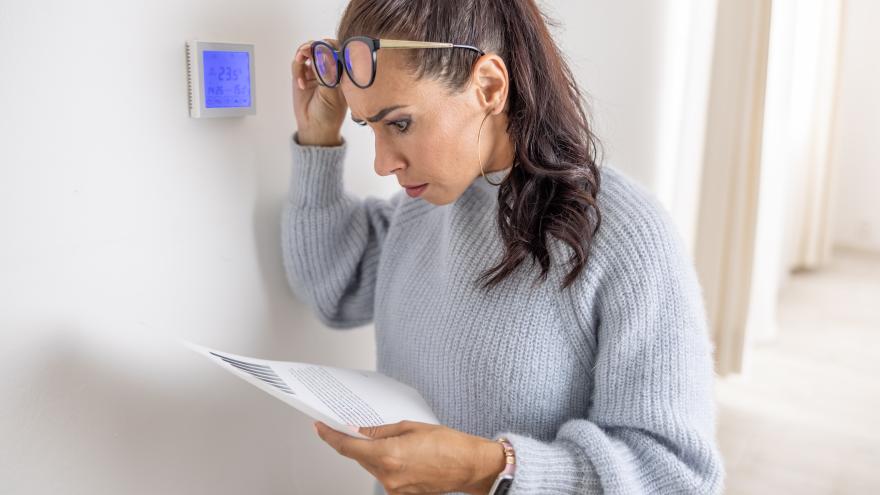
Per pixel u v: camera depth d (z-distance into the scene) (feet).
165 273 3.02
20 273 2.53
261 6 3.22
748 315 9.19
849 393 9.35
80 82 2.60
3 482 2.61
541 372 2.89
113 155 2.75
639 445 2.67
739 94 8.51
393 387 3.10
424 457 2.50
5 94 2.40
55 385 2.70
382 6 2.53
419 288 3.29
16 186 2.47
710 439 2.64
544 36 2.74
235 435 3.51
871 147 15.43
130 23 2.72
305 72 3.19
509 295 2.90
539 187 2.75
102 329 2.82
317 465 4.07
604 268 2.72
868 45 15.05
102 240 2.76
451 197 2.77
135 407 3.01
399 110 2.52
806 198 14.16
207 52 2.95
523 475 2.54
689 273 2.75
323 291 3.53
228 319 3.36
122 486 3.02
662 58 7.27
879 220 15.65
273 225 3.52
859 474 7.60
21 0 2.40
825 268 14.71
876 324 11.69
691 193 8.80
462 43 2.52
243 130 3.26
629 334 2.67
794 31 9.73
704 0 7.98
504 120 2.80
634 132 7.08
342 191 3.44
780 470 7.64
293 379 2.76
